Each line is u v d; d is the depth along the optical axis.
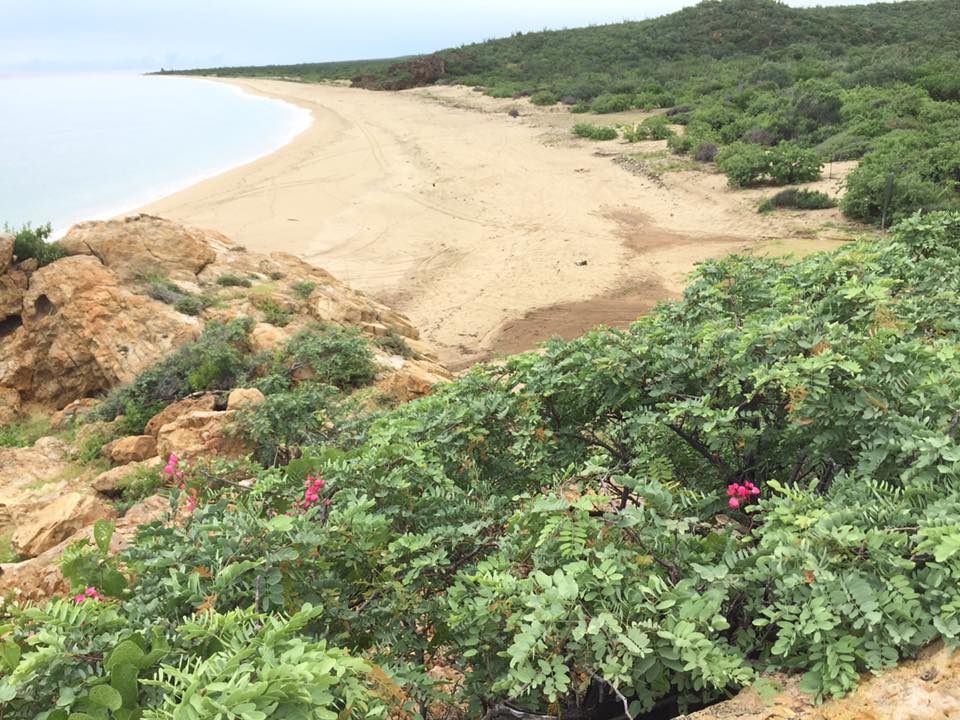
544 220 29.28
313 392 10.61
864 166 25.61
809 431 3.79
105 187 36.97
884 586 2.65
